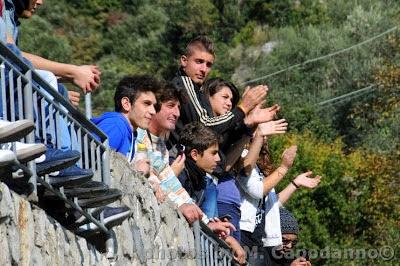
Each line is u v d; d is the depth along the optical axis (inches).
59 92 578.9
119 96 679.7
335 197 1852.9
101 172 602.9
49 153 524.4
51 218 540.4
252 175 808.3
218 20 3250.5
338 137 2600.9
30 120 472.7
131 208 636.1
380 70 2785.4
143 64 2992.1
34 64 600.4
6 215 475.5
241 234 814.5
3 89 497.4
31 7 625.9
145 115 677.3
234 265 800.9
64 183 542.0
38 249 511.5
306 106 2645.2
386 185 1950.1
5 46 494.3
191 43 788.0
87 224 589.0
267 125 807.7
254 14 3348.9
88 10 3154.5
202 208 759.7
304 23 3353.8
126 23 3142.2
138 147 688.4
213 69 3095.5
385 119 2672.2
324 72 3043.8
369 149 2576.3
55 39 2719.0
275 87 3038.9
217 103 797.2
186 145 745.6
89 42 3048.7
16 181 509.4
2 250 465.7
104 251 606.2
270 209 833.5
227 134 784.3
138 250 639.8
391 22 3198.8
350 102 2869.1
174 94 704.4
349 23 3228.3
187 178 742.5
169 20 3102.9
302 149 1924.2
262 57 3157.0
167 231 682.8
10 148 485.7
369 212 1889.8
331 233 1852.9
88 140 590.2
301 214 1792.6
